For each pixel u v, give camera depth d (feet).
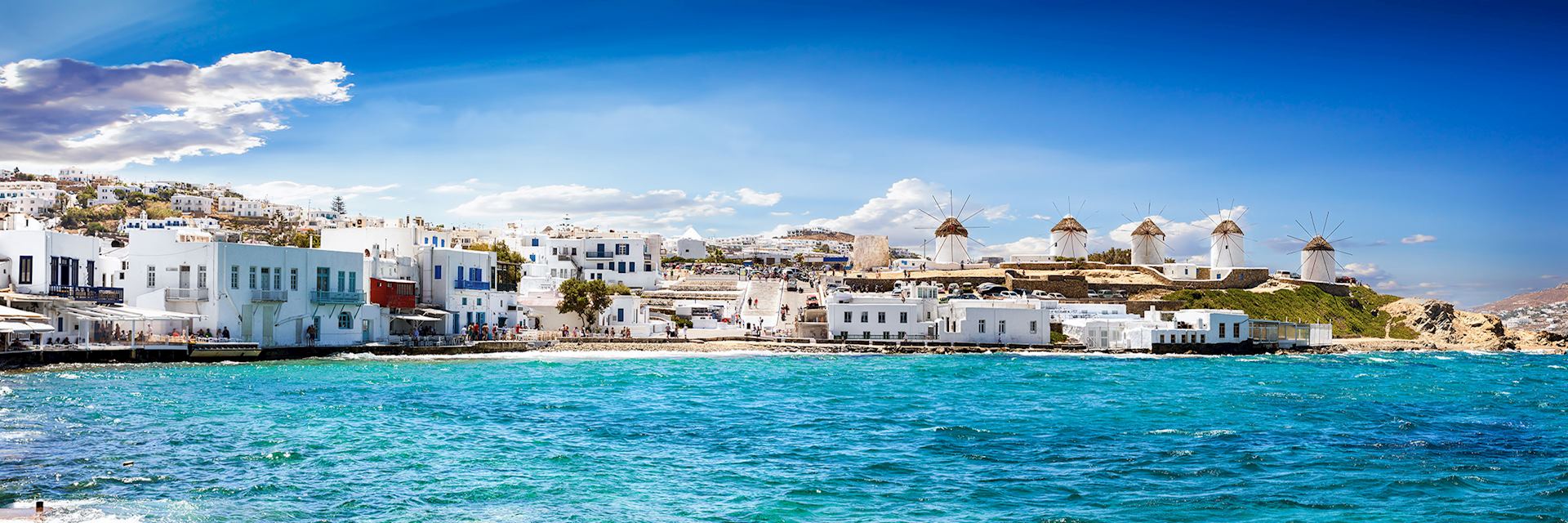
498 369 344.90
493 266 490.90
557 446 186.29
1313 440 200.34
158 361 332.60
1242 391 296.92
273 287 378.32
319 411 219.61
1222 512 143.74
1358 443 198.08
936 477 164.14
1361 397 281.13
